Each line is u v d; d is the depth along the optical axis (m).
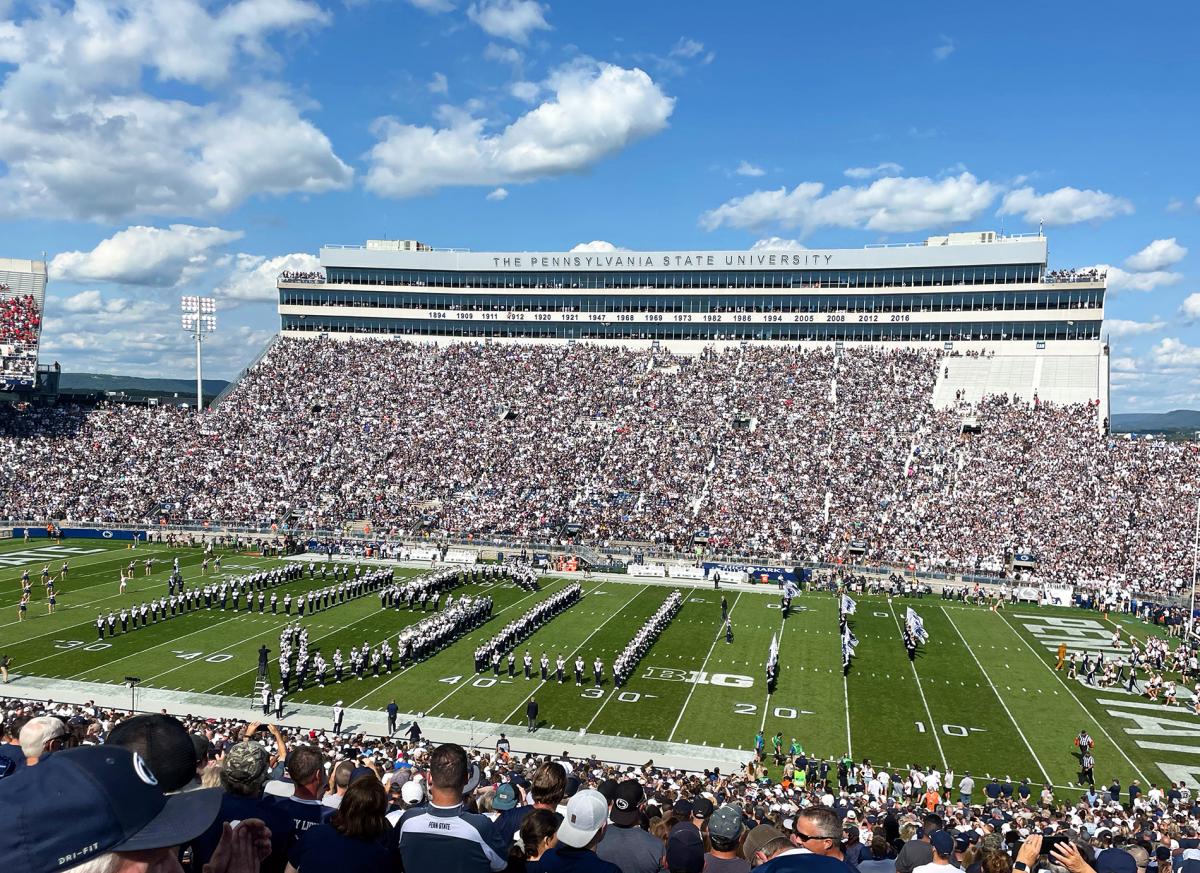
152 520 73.44
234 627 47.94
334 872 5.88
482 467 78.69
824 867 4.61
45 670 39.97
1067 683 41.66
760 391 87.38
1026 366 86.50
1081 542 63.28
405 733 33.50
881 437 78.44
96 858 3.07
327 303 104.56
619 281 99.81
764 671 42.75
